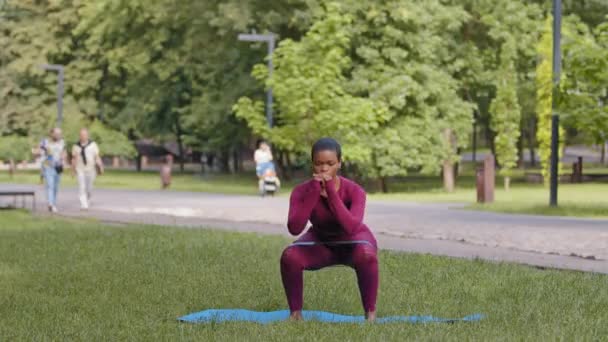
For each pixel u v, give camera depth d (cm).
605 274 1166
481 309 901
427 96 4294
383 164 4159
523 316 847
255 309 922
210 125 5366
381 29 4259
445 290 1024
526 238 1650
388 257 1336
